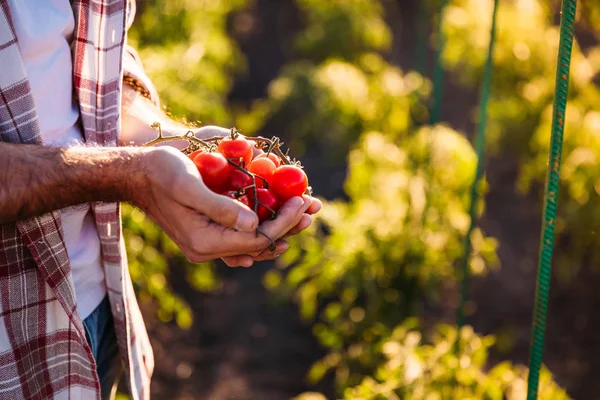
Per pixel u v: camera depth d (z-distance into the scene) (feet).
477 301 12.41
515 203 15.57
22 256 3.78
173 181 3.44
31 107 3.62
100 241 4.40
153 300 11.77
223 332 11.59
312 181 16.21
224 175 3.82
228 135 4.45
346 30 17.21
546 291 5.41
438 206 10.62
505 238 14.43
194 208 3.45
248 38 23.43
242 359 10.97
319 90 14.87
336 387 10.08
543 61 13.12
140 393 4.94
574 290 12.61
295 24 24.02
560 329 11.71
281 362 10.95
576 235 11.76
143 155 3.54
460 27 13.64
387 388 7.54
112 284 4.50
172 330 11.48
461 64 16.10
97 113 4.20
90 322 4.46
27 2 3.75
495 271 13.32
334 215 10.48
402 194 10.67
